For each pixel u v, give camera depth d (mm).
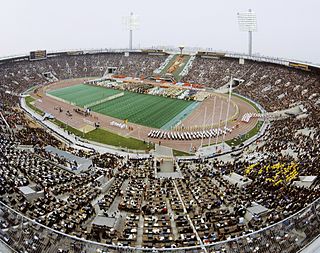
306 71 130250
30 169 57750
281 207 46469
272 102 118875
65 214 43625
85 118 105000
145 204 48688
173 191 53125
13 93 129875
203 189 53125
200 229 41656
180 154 79562
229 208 47500
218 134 89938
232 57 161000
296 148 72562
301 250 35781
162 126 98812
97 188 52875
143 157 76375
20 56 158000
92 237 39438
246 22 170625
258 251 35562
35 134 83938
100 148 82188
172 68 167000
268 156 69500
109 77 165750
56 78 160375
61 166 62500
